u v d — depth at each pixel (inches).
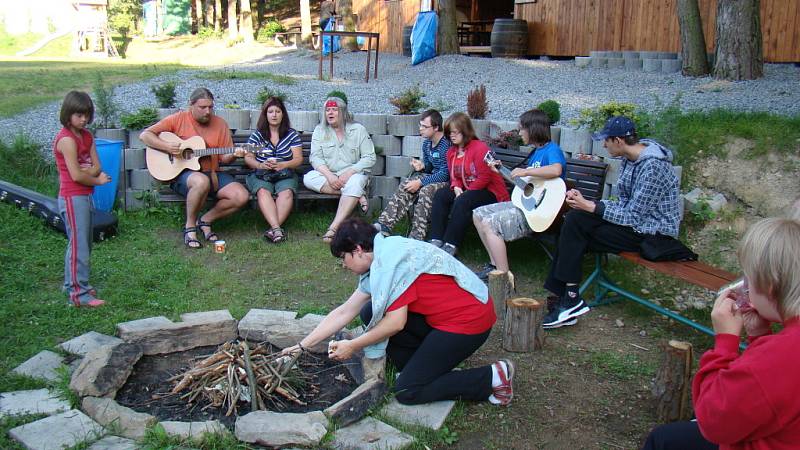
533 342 168.9
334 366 154.7
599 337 179.6
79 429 125.0
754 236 78.7
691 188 234.7
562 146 249.0
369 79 512.7
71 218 181.2
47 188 284.0
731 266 211.8
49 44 1119.0
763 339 78.2
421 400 137.3
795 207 91.2
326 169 259.9
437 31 585.0
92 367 140.6
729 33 372.2
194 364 153.9
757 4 369.1
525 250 237.6
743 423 76.3
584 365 163.0
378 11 755.4
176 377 146.9
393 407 136.5
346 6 739.4
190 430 123.5
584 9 535.8
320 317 174.7
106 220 244.1
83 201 182.4
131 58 929.5
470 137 224.5
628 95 363.9
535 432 134.3
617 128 177.9
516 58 565.9
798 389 73.9
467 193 222.2
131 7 1177.4
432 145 249.4
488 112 330.0
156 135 246.8
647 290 207.5
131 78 540.4
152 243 243.6
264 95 307.7
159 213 269.9
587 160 222.7
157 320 171.2
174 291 202.1
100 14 1026.1
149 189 275.4
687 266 171.5
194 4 1322.6
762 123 246.7
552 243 213.6
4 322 173.3
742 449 79.8
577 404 145.1
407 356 145.6
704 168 238.1
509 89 421.4
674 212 178.1
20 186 277.9
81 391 136.5
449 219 225.9
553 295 204.2
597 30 527.5
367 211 270.2
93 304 185.8
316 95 422.3
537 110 207.9
